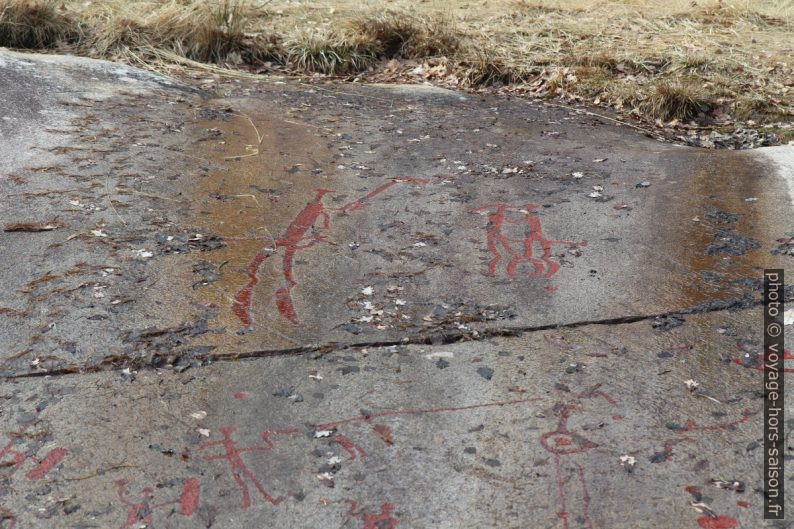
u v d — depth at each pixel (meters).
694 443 2.93
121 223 4.41
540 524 2.62
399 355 3.42
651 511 2.66
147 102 6.25
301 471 2.84
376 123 6.28
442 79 7.79
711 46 8.36
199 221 4.51
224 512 2.68
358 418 3.07
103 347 3.42
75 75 6.50
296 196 4.89
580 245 4.34
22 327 3.53
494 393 3.20
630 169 5.42
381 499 2.73
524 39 8.62
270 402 3.15
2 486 2.77
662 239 4.39
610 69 7.84
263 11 9.05
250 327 3.58
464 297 3.84
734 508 2.65
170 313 3.65
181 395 3.18
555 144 5.95
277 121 6.19
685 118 6.94
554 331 3.58
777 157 5.58
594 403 3.14
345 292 3.88
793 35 9.07
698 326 3.59
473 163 5.49
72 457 2.88
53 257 4.05
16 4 7.84
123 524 2.63
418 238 4.41
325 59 7.88
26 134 5.36
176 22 8.04
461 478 2.80
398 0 9.87
